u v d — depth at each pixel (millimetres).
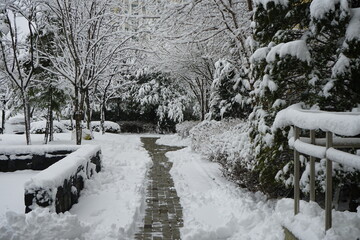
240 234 4652
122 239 4465
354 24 4316
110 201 6102
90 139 16938
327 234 2955
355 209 5004
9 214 3959
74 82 12508
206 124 13133
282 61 4676
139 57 15508
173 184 8023
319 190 4625
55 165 5688
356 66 4430
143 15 10586
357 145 3420
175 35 10594
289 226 3590
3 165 8781
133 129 26469
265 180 5500
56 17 13195
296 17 5117
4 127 24406
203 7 9711
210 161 10625
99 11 12898
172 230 4914
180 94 25328
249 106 12828
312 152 3201
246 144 6738
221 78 13688
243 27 8695
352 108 4621
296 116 3551
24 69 13836
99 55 13875
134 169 9555
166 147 16188
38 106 14664
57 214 4473
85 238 4309
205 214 5625
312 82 4734
